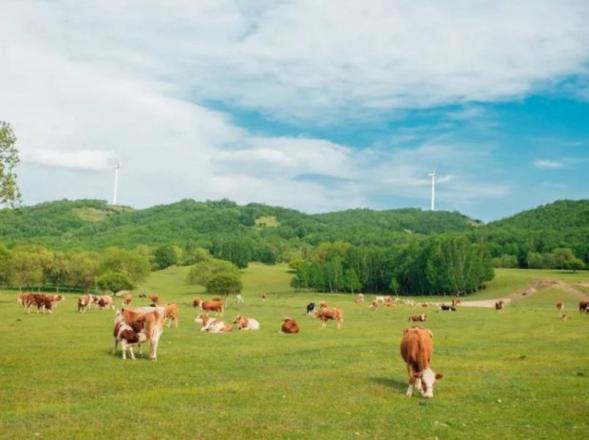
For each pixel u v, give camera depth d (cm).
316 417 1572
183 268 18512
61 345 3077
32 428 1412
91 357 2642
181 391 1881
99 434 1373
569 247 17400
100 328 4109
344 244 18825
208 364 2528
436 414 1647
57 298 7869
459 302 10831
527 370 2477
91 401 1728
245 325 4528
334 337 3944
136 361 2566
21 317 5150
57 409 1602
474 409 1719
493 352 3145
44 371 2241
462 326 5084
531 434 1470
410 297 13375
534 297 11506
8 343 3116
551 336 4112
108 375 2197
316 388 1972
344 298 12388
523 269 16638
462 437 1432
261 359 2714
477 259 13438
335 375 2261
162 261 18775
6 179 2938
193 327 4556
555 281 12762
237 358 2744
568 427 1541
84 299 6228
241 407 1666
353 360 2728
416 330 1964
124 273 12838
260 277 17212
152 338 2641
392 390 1969
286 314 6519
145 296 10706
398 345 3403
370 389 1973
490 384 2109
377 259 15262
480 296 12925
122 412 1569
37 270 11725
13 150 2964
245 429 1440
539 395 1928
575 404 1800
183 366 2458
